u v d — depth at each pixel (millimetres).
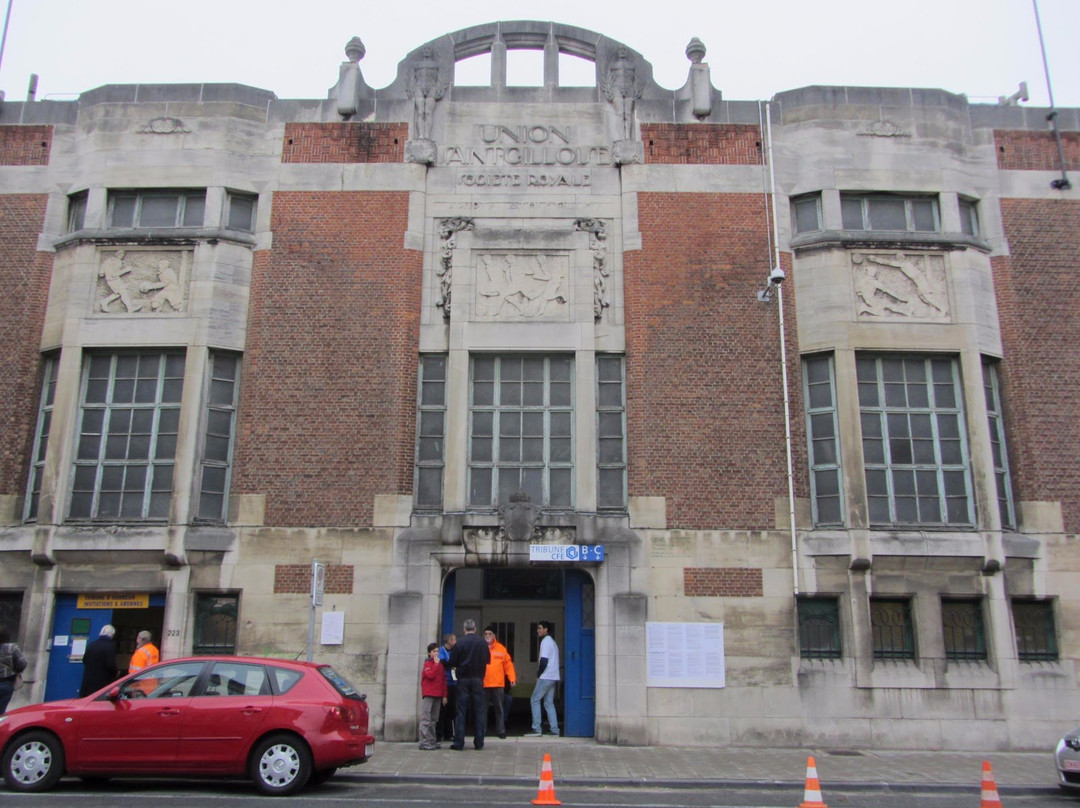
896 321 17000
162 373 16875
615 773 12516
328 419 16578
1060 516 16594
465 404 16703
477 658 14508
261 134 18000
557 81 18484
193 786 11234
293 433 16516
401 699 15320
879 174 17781
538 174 17844
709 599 15836
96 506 16359
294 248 17391
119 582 15898
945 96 18297
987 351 17109
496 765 12867
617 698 15398
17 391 16984
